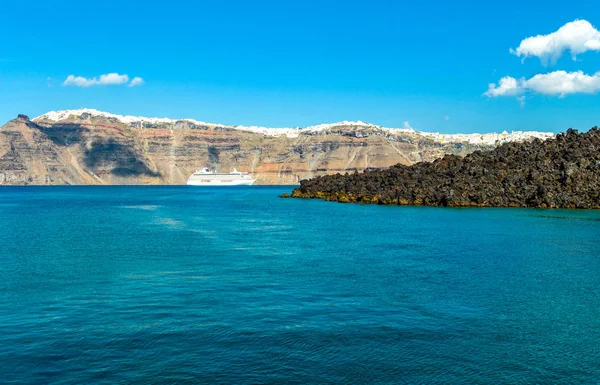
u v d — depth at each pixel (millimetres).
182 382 20844
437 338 25859
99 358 23156
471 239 62500
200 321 28328
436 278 39406
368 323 28078
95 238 66688
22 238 67000
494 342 25406
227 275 40812
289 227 79938
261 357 23312
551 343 25359
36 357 23266
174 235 69875
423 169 150125
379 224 82750
